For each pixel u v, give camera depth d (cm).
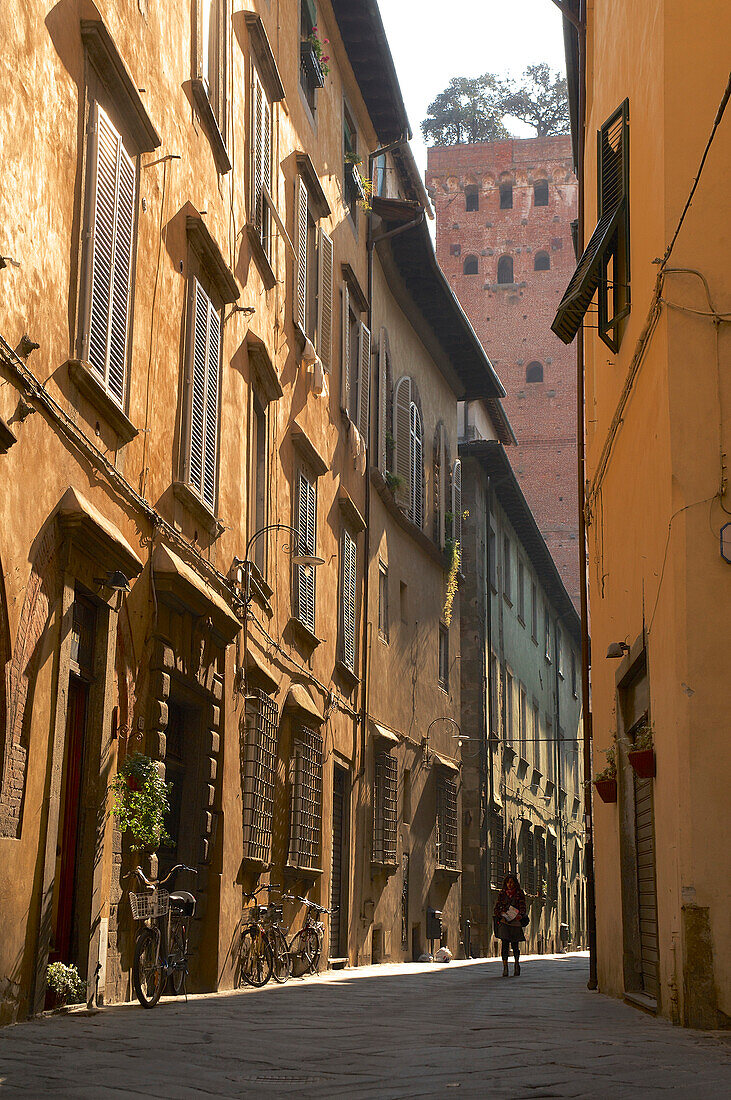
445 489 3278
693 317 1033
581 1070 647
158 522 1248
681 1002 942
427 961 2777
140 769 1108
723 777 954
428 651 3067
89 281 1035
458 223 6850
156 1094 543
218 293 1523
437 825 3059
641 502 1194
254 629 1656
